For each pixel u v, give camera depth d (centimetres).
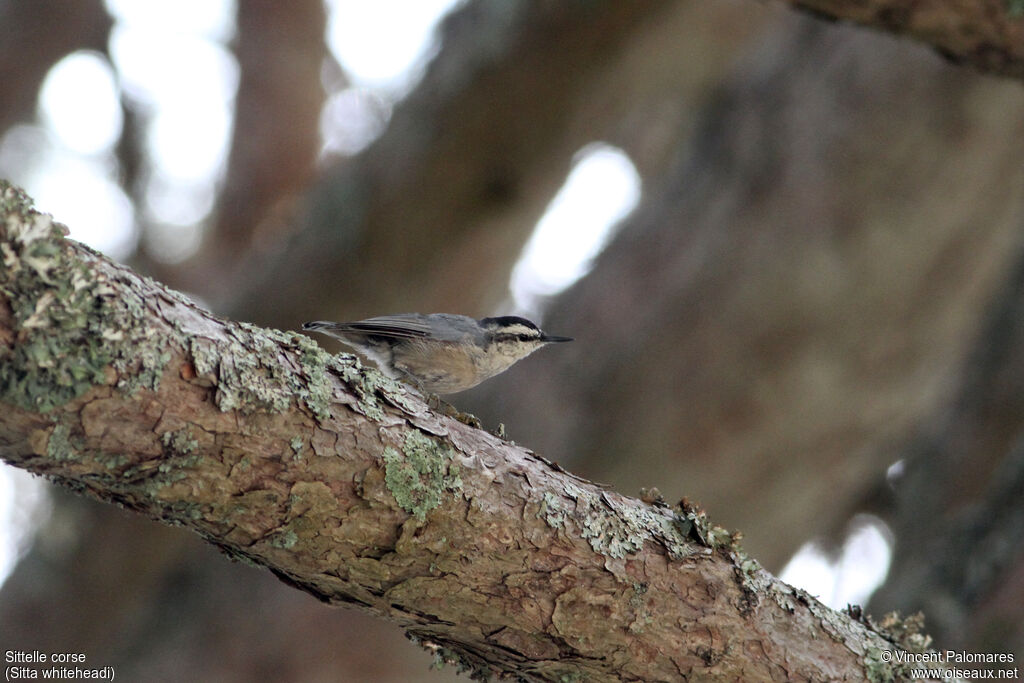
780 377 1265
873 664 590
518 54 1204
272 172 1931
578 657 553
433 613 534
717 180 1322
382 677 1282
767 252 1276
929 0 741
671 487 1309
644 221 1366
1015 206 1262
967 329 1343
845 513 1594
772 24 1509
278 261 1288
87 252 438
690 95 1644
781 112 1307
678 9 1273
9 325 409
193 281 1858
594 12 1177
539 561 532
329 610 1281
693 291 1284
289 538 492
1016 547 1061
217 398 454
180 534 1284
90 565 1286
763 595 580
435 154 1236
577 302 1339
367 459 493
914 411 1344
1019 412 1337
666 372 1280
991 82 1205
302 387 482
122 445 442
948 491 1356
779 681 571
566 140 1273
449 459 517
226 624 1286
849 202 1255
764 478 1324
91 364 423
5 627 1264
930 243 1258
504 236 1332
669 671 563
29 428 423
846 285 1256
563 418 1282
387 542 504
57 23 1730
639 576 551
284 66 1955
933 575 1116
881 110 1255
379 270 1276
